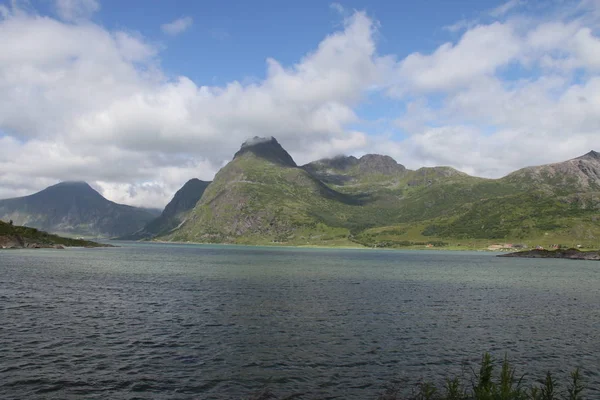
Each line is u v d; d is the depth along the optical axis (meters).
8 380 26.94
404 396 26.12
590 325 48.69
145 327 43.03
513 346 38.56
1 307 51.66
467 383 28.66
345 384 27.98
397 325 46.47
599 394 27.08
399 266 161.62
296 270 127.31
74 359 31.73
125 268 124.94
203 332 41.28
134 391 25.84
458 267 162.25
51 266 122.00
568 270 155.88
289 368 30.91
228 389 26.61
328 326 45.06
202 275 104.88
